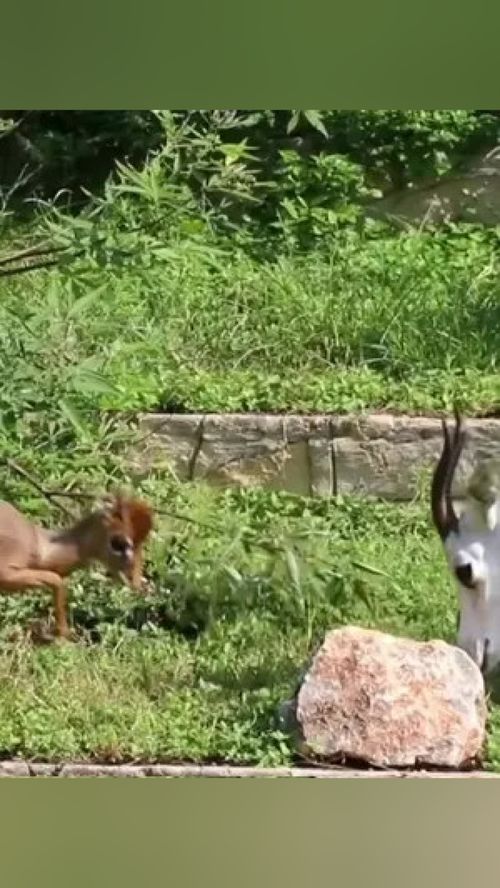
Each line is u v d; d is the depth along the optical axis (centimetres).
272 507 1210
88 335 1321
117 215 1012
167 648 1052
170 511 1164
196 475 1291
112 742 951
